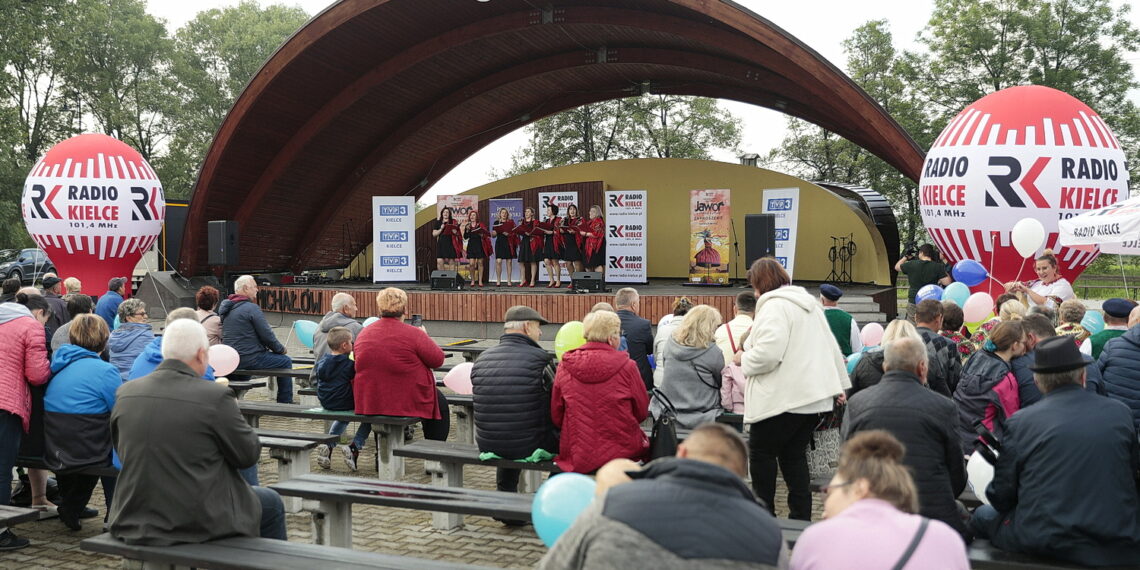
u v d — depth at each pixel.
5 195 36.59
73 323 5.89
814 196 21.92
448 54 21.97
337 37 19.44
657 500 2.33
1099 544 3.70
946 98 36.00
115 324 11.22
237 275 23.22
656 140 41.34
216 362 7.80
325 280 23.72
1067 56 34.97
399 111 24.03
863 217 21.56
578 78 25.38
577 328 6.80
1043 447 3.77
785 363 5.10
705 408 6.07
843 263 21.47
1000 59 34.69
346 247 26.66
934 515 4.00
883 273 20.91
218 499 4.24
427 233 25.81
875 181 38.31
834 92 16.50
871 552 2.33
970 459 4.57
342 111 21.78
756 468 5.36
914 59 36.62
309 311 19.45
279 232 24.61
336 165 24.45
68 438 5.76
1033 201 11.87
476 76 23.98
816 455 5.75
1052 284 9.59
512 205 23.27
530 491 7.14
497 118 27.23
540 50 22.92
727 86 24.83
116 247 18.97
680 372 6.11
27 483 6.77
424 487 5.15
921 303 6.35
